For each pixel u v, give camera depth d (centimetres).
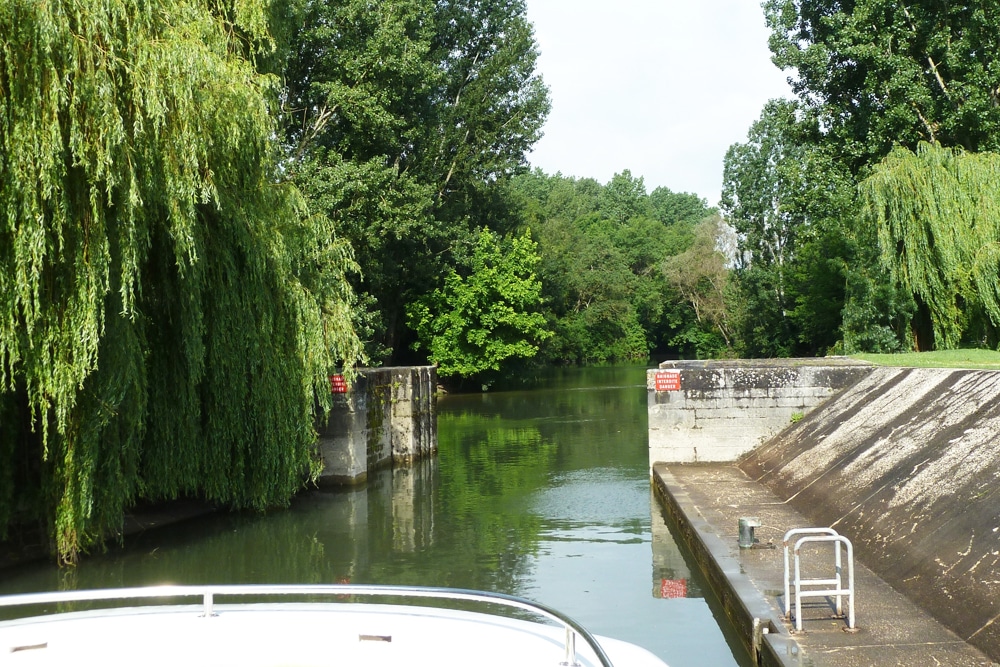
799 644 830
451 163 5397
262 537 1720
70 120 1175
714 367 2272
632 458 2755
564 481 2361
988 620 823
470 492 2233
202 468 1678
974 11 3353
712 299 7912
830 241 4141
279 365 1797
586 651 464
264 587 502
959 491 1123
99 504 1412
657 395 2244
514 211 6425
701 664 966
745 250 6706
